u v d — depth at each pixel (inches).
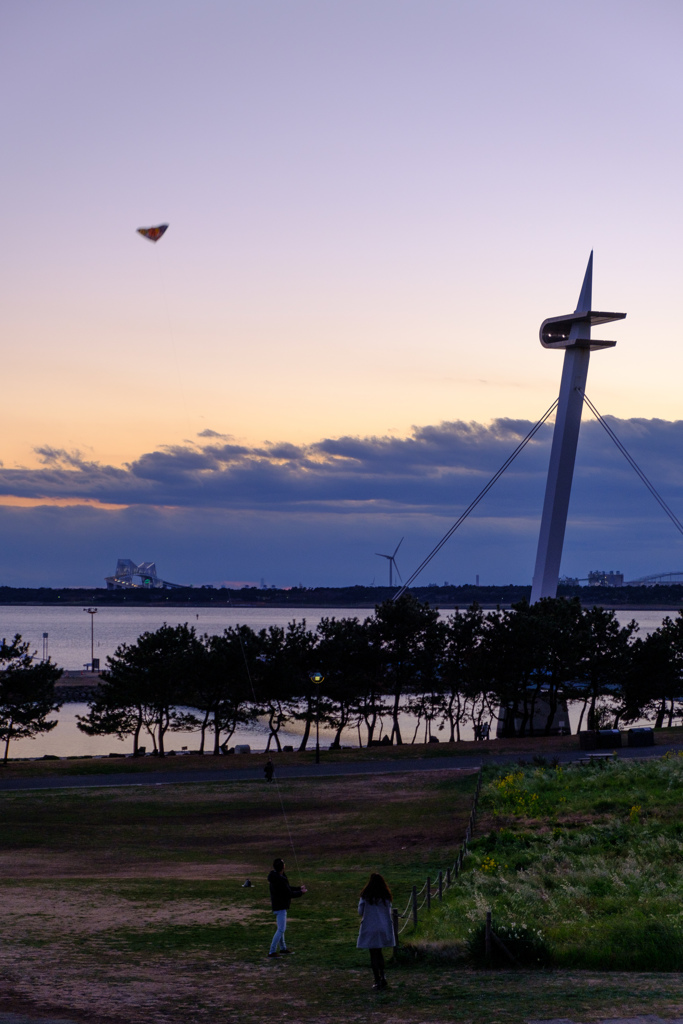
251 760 2896.2
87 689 6673.2
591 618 3843.5
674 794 1785.2
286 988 667.4
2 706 3171.8
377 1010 589.0
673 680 3816.4
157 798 2236.7
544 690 3956.7
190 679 3417.8
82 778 2605.8
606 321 4010.8
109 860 1594.5
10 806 2142.0
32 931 901.8
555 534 4067.4
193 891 1226.0
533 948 757.9
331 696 3565.5
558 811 1739.7
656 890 1041.5
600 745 2871.6
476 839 1531.7
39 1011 589.3
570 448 4065.0
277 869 834.2
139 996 637.3
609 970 725.3
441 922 930.1
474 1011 570.6
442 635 3836.1
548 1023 530.3
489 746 3006.9
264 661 3513.8
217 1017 577.9
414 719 5807.1
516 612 3678.6
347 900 1179.9
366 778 2460.6
